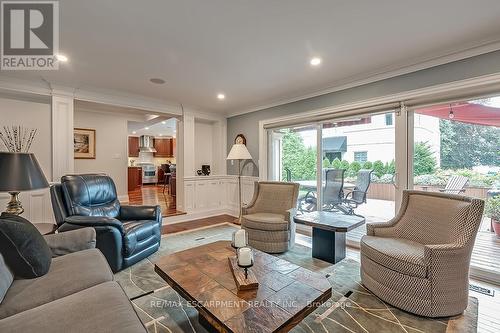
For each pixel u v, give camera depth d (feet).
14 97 11.37
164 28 6.83
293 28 6.87
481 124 8.23
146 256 9.46
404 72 9.25
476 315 5.93
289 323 4.00
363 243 7.24
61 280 4.77
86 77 10.59
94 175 10.39
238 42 7.63
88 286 4.67
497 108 7.93
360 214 11.22
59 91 11.37
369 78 10.19
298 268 5.78
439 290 5.74
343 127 11.80
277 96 13.55
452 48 7.94
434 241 6.89
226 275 5.45
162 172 37.37
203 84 11.53
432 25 6.73
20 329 3.29
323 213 10.56
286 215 10.23
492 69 7.46
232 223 15.07
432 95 8.59
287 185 11.71
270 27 6.82
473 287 7.32
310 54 8.45
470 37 7.34
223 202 18.06
